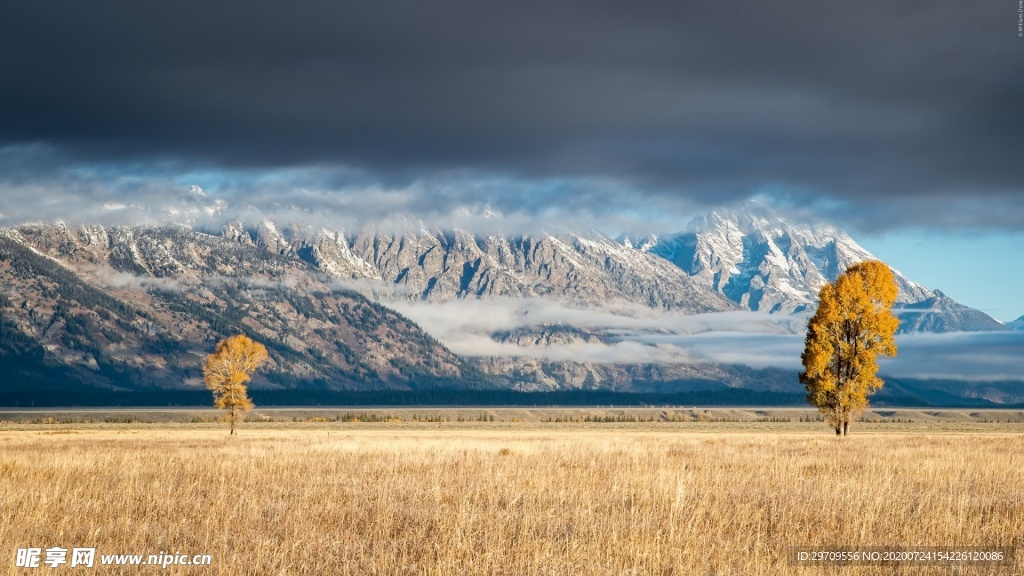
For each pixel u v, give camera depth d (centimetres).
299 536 5172
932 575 4419
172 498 6575
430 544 4903
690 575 4297
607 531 5194
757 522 5522
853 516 5691
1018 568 4544
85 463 8912
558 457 10131
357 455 10681
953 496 6606
